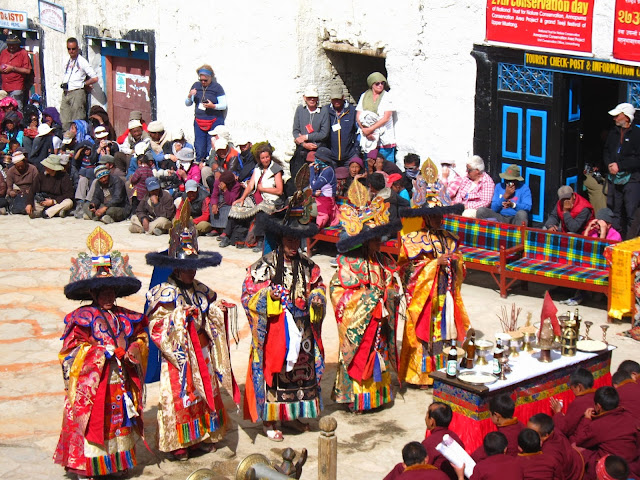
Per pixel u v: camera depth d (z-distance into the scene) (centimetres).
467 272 1348
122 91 2180
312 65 1667
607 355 850
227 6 1761
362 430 874
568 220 1229
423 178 955
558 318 858
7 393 960
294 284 838
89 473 758
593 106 1509
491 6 1354
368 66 1730
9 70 2325
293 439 861
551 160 1328
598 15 1235
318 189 1414
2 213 1784
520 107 1351
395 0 1484
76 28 2195
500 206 1338
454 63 1419
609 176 1264
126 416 771
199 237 1580
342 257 895
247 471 453
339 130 1537
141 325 791
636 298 1071
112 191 1702
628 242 1120
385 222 910
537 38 1309
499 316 1146
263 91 1731
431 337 952
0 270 1395
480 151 1410
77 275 764
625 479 662
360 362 887
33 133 1944
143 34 1991
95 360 752
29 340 1112
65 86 2125
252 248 1479
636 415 754
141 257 1455
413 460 636
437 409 701
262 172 1470
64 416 768
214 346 823
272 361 828
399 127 1518
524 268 1193
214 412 820
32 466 804
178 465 808
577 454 695
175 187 1647
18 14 2358
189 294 810
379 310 885
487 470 637
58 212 1742
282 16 1662
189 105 1806
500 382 750
